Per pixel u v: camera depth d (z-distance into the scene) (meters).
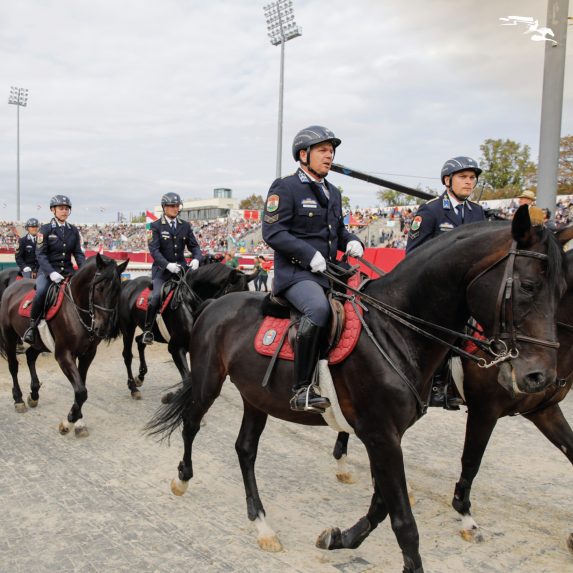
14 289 6.84
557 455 5.18
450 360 3.70
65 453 5.16
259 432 3.85
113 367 9.10
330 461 5.03
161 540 3.57
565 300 3.58
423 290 2.91
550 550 3.49
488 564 3.32
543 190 7.79
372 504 3.27
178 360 6.69
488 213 4.46
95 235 44.75
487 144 26.16
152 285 6.96
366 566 3.28
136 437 5.62
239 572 3.21
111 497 4.21
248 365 3.53
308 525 3.81
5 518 3.86
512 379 2.52
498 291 2.55
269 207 3.27
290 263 3.31
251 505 3.64
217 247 29.89
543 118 7.70
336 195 3.46
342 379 3.02
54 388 7.66
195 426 4.13
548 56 7.57
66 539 3.58
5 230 34.91
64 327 5.82
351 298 3.14
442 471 4.80
